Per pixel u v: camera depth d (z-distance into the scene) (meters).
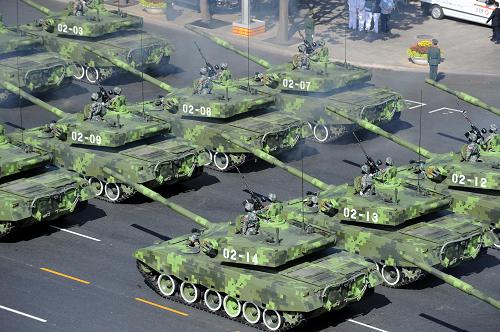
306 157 189.62
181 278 141.50
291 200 158.38
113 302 143.88
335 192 155.62
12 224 157.75
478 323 139.50
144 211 169.88
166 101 188.62
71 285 148.00
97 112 178.12
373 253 147.38
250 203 140.75
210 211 169.25
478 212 158.38
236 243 138.12
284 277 136.38
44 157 167.50
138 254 144.38
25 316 140.62
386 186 153.75
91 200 174.25
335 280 135.25
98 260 154.75
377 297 146.25
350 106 190.38
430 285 149.00
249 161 186.12
